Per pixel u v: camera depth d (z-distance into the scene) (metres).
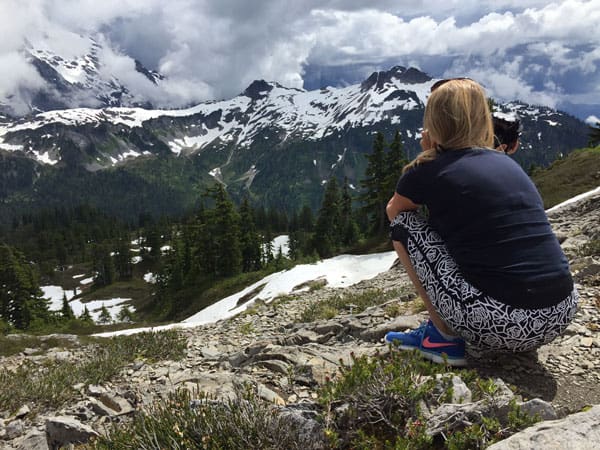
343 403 2.76
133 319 81.69
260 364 4.89
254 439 2.44
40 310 66.38
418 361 3.07
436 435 2.39
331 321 7.77
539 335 2.84
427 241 3.13
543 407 2.45
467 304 2.87
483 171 2.80
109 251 129.50
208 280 54.56
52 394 5.87
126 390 5.53
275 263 41.41
